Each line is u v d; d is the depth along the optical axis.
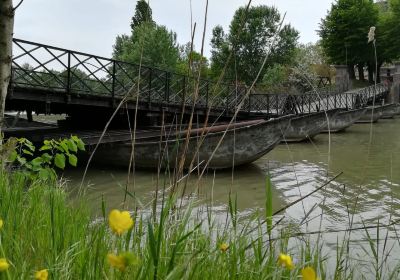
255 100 21.27
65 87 10.39
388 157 11.91
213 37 40.66
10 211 2.01
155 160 9.24
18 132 10.94
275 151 13.63
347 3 25.25
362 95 26.73
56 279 1.34
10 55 3.49
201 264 1.52
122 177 8.55
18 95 9.22
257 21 33.91
